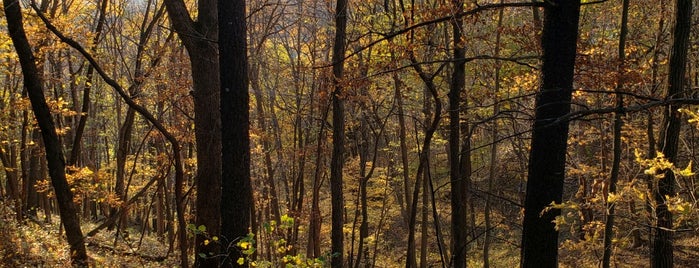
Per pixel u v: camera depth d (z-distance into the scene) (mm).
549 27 4941
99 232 17281
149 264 13500
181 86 14211
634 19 14477
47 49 11719
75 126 23266
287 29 20781
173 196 26016
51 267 9648
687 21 7777
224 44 6941
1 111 13078
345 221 22406
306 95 20219
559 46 4871
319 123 20312
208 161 9578
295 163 20203
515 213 20641
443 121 15789
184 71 16547
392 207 24391
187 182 20391
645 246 17422
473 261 19766
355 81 9211
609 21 15336
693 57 13797
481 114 13297
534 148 5043
